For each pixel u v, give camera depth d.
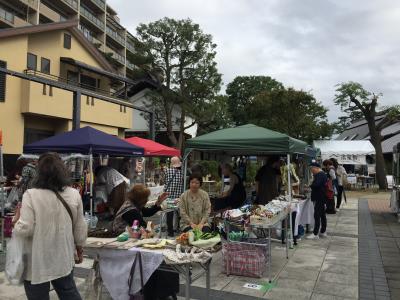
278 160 8.26
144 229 4.18
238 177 8.13
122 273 3.59
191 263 3.50
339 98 21.12
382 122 21.12
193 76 23.05
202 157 19.28
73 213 3.03
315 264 5.87
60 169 3.00
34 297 2.86
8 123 14.62
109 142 7.57
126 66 48.91
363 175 24.89
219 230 6.27
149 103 27.03
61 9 37.91
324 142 23.56
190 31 22.41
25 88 15.14
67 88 10.36
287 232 6.35
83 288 4.54
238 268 5.19
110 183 8.16
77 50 19.08
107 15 47.81
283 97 26.98
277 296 4.49
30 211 2.81
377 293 4.66
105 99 11.84
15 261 2.81
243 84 47.72
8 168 14.49
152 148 11.32
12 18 28.50
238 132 7.37
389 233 8.62
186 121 28.88
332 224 9.78
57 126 17.44
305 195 8.73
